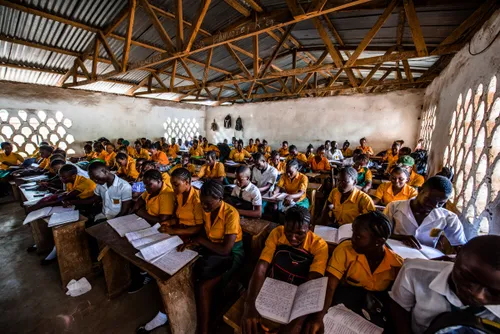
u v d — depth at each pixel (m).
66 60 5.22
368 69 6.71
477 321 0.69
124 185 2.51
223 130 11.48
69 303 2.01
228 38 2.89
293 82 7.36
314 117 9.30
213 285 1.65
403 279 0.96
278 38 5.12
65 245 2.13
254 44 4.53
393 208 1.81
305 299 1.05
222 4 3.89
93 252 2.49
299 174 3.16
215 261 1.67
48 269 2.47
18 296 2.09
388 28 3.84
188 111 10.91
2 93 5.73
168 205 2.05
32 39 4.26
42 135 6.48
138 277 2.23
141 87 8.09
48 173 4.16
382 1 3.13
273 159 4.43
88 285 2.20
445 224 1.61
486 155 2.01
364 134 8.47
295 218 1.24
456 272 0.72
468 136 2.58
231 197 2.62
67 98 6.90
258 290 1.21
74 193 2.64
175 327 1.53
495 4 2.27
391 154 6.09
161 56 3.49
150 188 2.09
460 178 2.67
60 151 5.07
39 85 6.29
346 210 2.19
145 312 1.91
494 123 1.94
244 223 2.14
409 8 2.79
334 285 1.15
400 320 0.96
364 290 1.20
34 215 2.25
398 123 7.93
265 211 3.03
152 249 1.55
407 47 4.44
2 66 4.90
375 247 1.13
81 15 3.76
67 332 1.73
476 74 2.55
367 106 8.34
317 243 1.35
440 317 0.76
